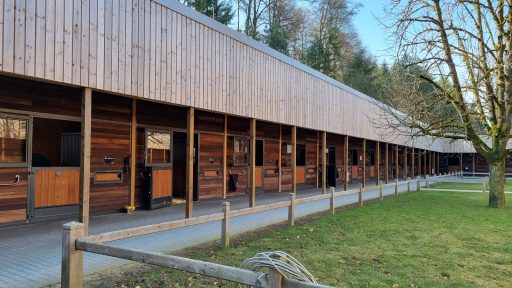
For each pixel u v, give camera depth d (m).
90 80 5.70
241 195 12.76
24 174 6.88
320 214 9.34
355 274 4.52
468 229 7.50
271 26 29.69
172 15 7.20
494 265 5.03
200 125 11.08
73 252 3.21
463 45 10.31
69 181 7.65
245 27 30.00
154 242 5.91
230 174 12.33
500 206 10.93
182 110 10.38
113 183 8.46
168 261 2.81
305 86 12.56
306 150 16.67
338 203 11.75
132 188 8.84
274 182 14.48
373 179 24.19
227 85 8.68
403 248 5.86
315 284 2.21
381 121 18.73
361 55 34.88
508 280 4.43
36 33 5.05
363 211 9.88
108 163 8.36
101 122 8.23
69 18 5.45
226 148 12.16
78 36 5.55
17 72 4.83
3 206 6.57
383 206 11.08
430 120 11.02
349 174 20.98
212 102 8.19
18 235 6.08
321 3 33.72
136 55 6.45
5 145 6.62
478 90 10.13
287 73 11.48
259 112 9.96
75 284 3.21
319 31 33.66
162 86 6.94
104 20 5.93
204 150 11.25
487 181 18.88
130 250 2.99
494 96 10.45
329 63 33.03
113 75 6.04
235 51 9.01
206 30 8.07
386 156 20.30
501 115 10.72
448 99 10.22
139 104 9.11
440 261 5.18
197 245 5.75
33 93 7.04
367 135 17.88
